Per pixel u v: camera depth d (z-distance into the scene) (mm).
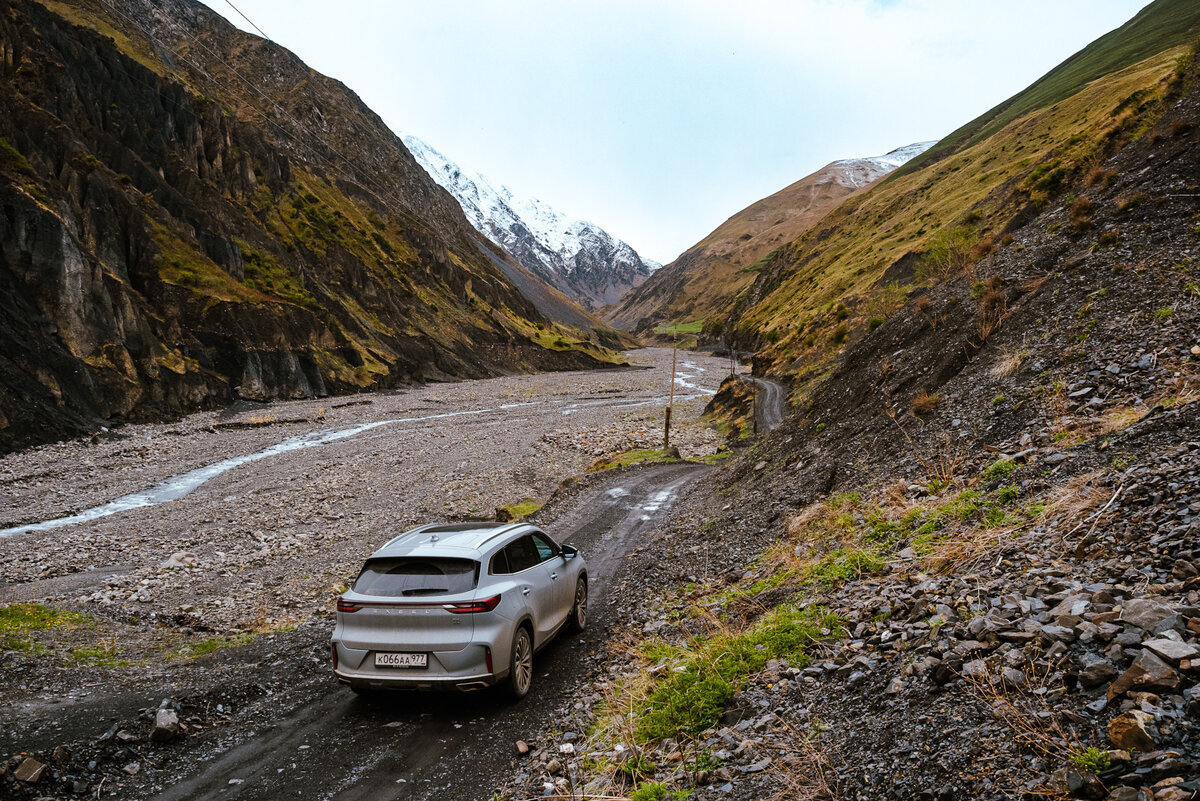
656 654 7625
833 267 148125
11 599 18109
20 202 56312
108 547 25812
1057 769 3143
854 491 12273
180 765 6117
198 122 111250
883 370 18547
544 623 8266
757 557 11664
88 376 55688
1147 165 16719
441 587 7004
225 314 78438
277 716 7242
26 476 39375
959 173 141375
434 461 47062
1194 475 5832
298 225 126875
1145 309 11422
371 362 105562
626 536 19234
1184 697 3262
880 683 4754
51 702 7367
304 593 18078
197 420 63938
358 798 5391
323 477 41500
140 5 197125
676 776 4711
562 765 5516
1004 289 16359
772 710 5125
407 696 7594
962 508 8266
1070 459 8008
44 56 82625
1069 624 4383
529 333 185875
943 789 3381
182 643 11945
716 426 65812
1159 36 154625
